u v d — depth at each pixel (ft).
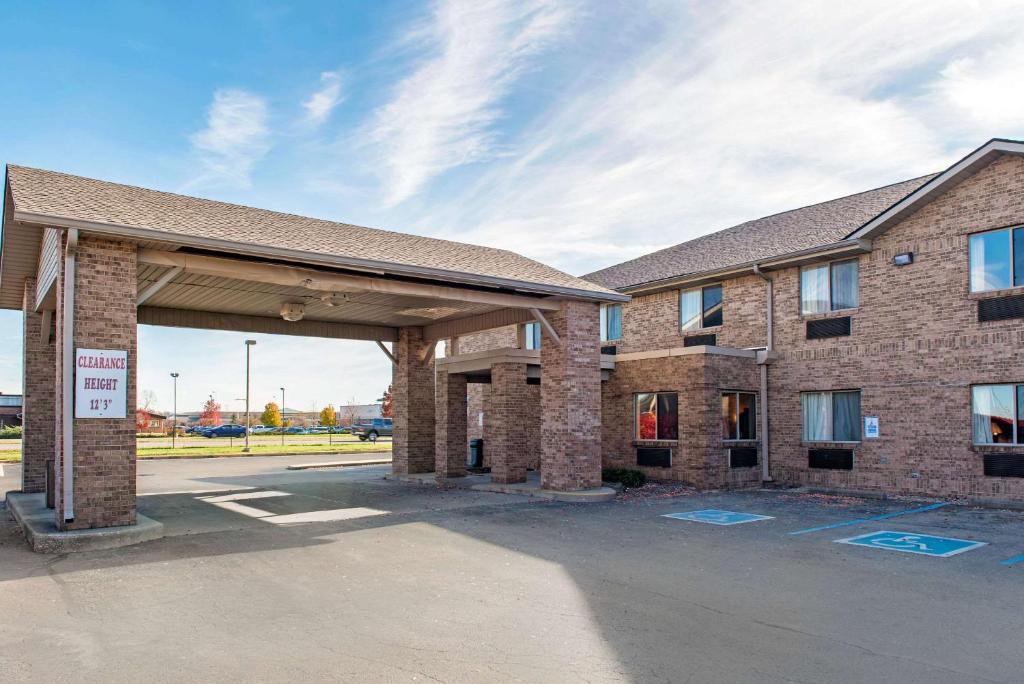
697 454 58.95
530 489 55.26
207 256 40.09
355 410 351.67
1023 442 48.26
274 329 64.34
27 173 41.04
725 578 27.96
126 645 20.03
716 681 17.46
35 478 53.42
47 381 54.34
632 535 37.45
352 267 42.88
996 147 48.60
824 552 32.96
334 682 17.35
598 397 55.72
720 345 67.67
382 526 40.37
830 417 59.41
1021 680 17.56
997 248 49.98
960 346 51.21
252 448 132.67
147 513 45.80
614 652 19.52
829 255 58.59
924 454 52.80
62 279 35.12
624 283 76.84
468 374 70.54
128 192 44.32
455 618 22.65
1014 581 27.43
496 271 50.60
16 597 24.99
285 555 32.27
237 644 20.13
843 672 18.06
